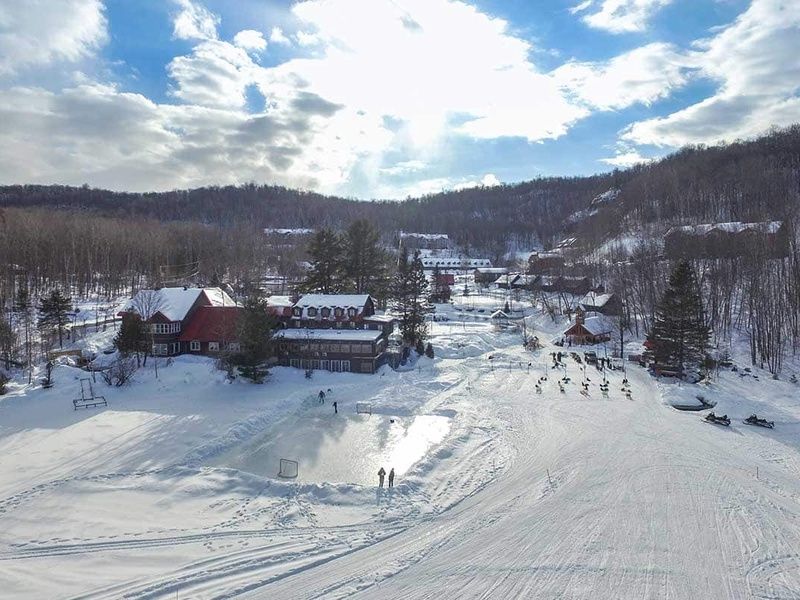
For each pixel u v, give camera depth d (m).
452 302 151.50
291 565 27.53
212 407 57.25
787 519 32.72
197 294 83.81
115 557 27.98
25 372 68.38
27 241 119.06
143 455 43.47
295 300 90.75
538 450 45.25
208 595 24.64
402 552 29.11
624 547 29.44
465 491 37.34
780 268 93.69
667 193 187.75
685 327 71.88
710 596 24.94
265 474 41.53
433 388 68.00
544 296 142.25
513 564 27.81
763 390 63.38
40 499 35.09
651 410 57.41
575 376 74.88
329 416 56.88
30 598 23.94
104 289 126.56
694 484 37.91
